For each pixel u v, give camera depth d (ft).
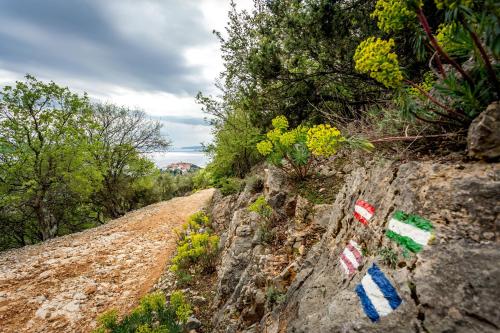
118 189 75.05
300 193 16.52
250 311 12.10
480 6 4.56
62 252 30.63
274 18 21.63
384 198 7.27
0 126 45.88
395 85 5.88
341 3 18.02
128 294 22.17
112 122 74.23
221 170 51.31
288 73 20.77
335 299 6.36
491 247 4.51
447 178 5.72
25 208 53.11
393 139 6.84
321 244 11.12
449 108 6.11
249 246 18.16
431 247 5.16
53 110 50.21
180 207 54.29
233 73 26.50
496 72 5.38
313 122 22.88
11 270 26.13
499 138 5.21
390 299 5.18
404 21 5.61
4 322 18.71
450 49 6.27
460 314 4.21
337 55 18.78
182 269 23.21
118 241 34.14
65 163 51.29
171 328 13.97
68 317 19.34
